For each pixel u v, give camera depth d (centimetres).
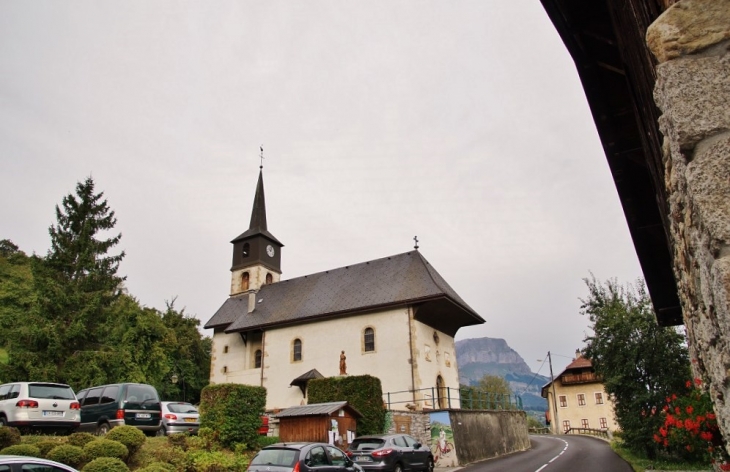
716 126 226
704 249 233
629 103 648
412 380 2802
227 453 1700
